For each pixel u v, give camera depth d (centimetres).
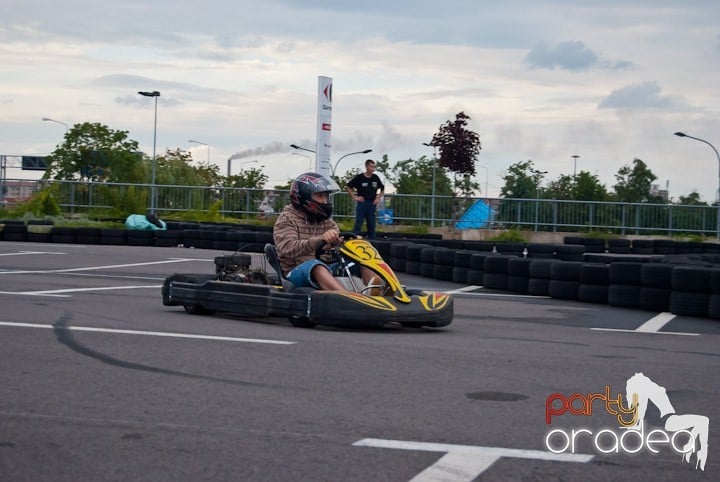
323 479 409
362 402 555
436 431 491
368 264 878
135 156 4938
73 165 4784
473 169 3466
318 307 831
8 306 989
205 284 939
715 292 1100
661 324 1045
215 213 3278
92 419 505
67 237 2402
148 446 456
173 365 662
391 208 3362
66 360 674
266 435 477
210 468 423
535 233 3291
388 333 856
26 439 466
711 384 641
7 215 3091
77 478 409
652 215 3378
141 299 1113
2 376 613
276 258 934
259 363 675
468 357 727
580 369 688
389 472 420
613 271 1223
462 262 1552
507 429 500
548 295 1351
